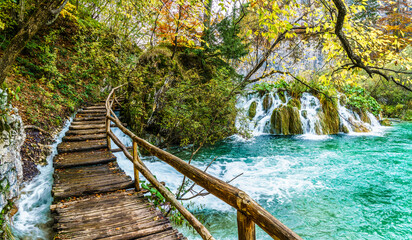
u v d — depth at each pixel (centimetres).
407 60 328
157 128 848
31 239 287
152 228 262
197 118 723
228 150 877
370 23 434
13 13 742
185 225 379
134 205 317
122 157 688
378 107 1384
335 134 1123
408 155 767
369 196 500
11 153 321
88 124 719
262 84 1303
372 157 759
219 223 401
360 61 318
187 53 928
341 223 406
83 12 1247
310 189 542
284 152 848
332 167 683
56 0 335
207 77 947
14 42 322
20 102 574
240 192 105
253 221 93
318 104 1176
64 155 504
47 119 607
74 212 295
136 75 854
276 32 326
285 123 1149
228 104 707
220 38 833
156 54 908
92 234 248
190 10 580
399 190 523
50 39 808
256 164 728
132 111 811
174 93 756
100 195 348
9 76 630
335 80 451
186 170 167
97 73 991
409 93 1595
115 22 1035
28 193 376
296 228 394
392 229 385
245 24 617
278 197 505
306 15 435
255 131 1189
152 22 931
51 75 786
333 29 377
